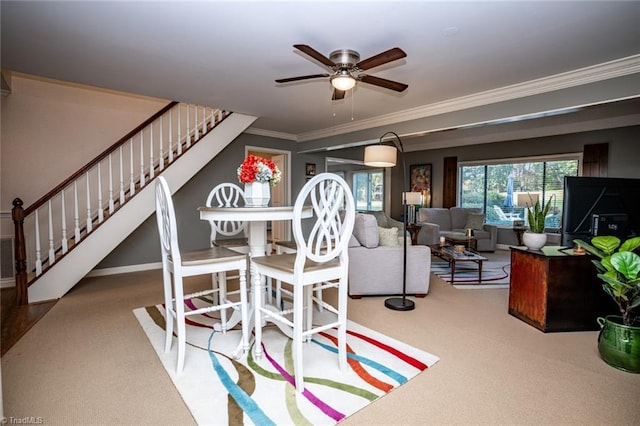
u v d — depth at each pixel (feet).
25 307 10.12
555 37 8.07
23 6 6.58
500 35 7.95
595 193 8.54
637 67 9.32
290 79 8.68
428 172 26.30
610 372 6.53
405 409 5.35
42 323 8.84
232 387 5.90
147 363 6.73
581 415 5.24
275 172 8.55
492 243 20.92
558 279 8.41
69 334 8.13
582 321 8.55
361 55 9.00
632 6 6.67
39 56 9.12
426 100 13.47
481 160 23.41
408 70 10.19
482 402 5.54
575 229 8.58
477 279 14.19
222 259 6.84
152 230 15.71
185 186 16.72
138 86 11.77
